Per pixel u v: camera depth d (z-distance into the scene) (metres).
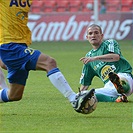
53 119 21.45
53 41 83.25
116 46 26.38
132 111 23.30
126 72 26.69
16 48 21.23
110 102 26.28
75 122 20.61
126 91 26.34
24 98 28.64
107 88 26.41
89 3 91.94
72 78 40.16
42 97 29.14
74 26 83.12
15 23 21.47
